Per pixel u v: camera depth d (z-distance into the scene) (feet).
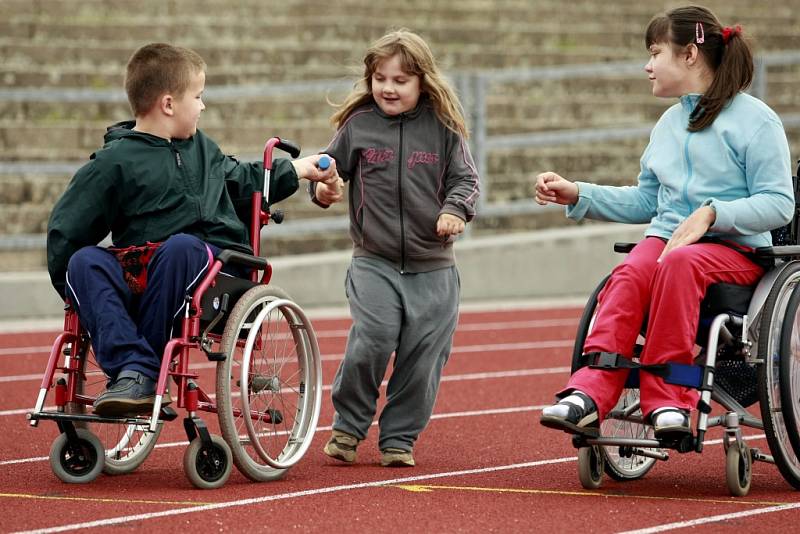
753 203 44.11
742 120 45.44
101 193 45.52
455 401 69.05
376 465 50.37
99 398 42.96
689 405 42.88
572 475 48.14
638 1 173.78
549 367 83.41
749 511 41.04
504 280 126.21
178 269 44.11
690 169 46.01
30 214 126.41
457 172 49.73
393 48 49.32
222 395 44.62
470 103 129.08
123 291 44.86
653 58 46.98
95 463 46.01
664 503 42.42
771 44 167.43
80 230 45.47
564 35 164.86
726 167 45.32
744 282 44.27
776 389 43.88
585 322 45.29
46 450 53.52
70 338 45.85
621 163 148.77
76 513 40.06
